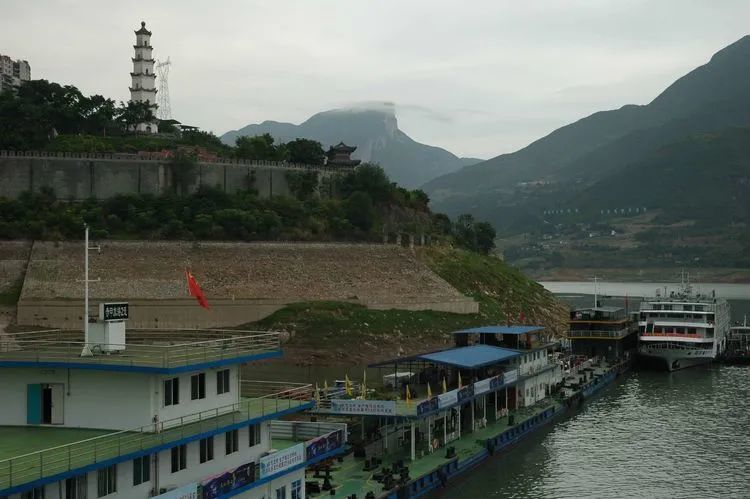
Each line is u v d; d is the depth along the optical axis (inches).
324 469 3179.1
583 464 3804.1
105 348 2297.0
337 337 6766.7
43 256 7253.9
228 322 6948.8
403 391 4010.8
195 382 2262.6
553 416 4739.2
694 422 4712.1
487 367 4436.5
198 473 2192.4
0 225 7386.8
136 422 2116.1
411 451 3390.7
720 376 6446.9
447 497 3262.8
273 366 6186.0
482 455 3690.9
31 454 1729.8
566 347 6909.5
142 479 2022.6
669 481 3550.7
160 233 7810.0
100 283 7076.8
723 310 7485.2
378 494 2859.3
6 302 6840.6
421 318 7554.1
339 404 3454.7
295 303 7130.9
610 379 6190.9
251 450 2417.6
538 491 3383.4
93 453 1897.1
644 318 6865.2
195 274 7455.7
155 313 6865.2
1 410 2212.1
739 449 4089.6
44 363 2154.3
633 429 4530.0
